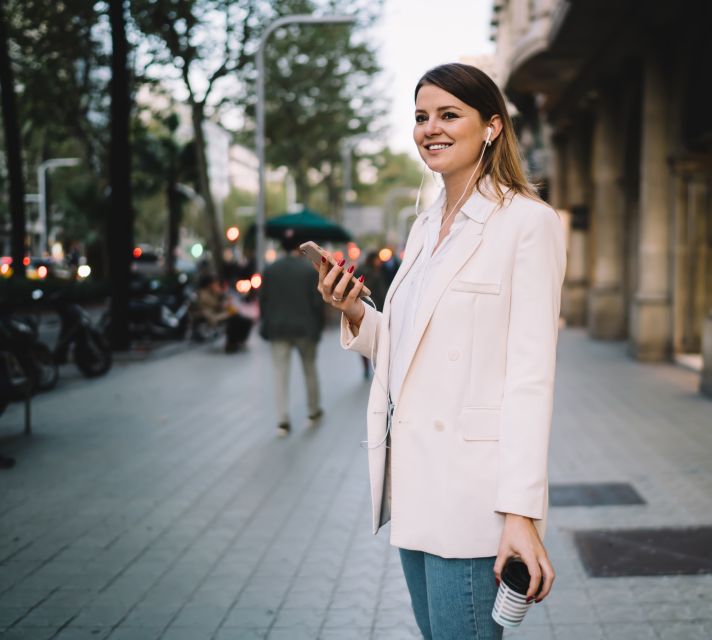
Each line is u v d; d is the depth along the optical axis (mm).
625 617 3844
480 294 1972
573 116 20531
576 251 21016
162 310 17000
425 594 2178
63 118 21672
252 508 5691
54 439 8023
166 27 18469
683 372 12078
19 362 8773
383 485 2184
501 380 1978
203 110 21016
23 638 3701
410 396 2035
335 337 19250
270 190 83938
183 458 7191
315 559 4680
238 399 10320
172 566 4598
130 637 3707
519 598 1818
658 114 13062
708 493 5836
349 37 28984
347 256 30078
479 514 1953
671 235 13109
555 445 7410
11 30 16875
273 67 28953
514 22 19000
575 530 5113
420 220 2266
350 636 3688
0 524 5398
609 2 12375
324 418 8969
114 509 5699
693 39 11672
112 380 12047
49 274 27141
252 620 3871
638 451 7137
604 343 16781
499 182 2078
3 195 45219
